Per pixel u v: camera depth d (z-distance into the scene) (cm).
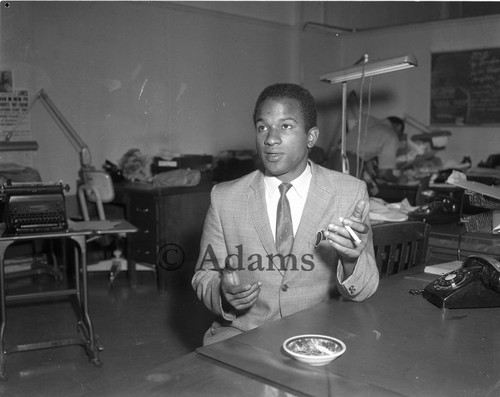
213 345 120
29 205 287
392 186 466
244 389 101
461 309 144
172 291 431
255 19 612
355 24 668
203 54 569
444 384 102
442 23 582
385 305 148
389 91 616
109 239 454
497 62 550
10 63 454
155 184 448
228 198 166
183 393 100
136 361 303
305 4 654
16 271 454
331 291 162
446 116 585
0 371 280
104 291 432
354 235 132
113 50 504
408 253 204
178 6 543
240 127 611
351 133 484
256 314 162
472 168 514
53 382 277
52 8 468
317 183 161
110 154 509
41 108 470
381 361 112
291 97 151
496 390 100
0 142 440
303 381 103
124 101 515
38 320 367
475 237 229
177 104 552
